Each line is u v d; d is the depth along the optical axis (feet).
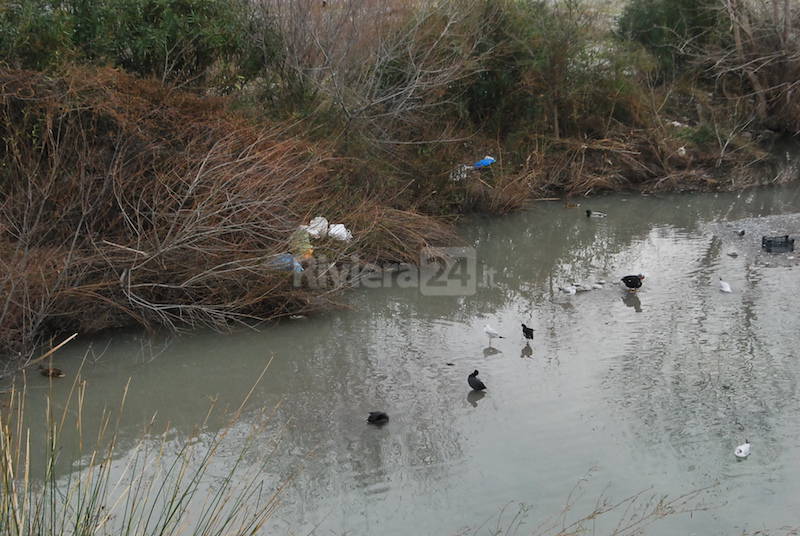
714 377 23.93
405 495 18.42
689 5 57.16
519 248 37.50
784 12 54.08
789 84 54.54
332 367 25.11
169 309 27.86
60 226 27.30
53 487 12.42
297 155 31.50
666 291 31.27
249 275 28.14
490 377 24.29
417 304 30.55
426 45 41.88
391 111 39.68
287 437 20.98
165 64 34.24
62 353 25.50
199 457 19.97
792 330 27.09
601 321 28.43
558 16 48.49
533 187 45.29
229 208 27.27
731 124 53.47
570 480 18.97
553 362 25.22
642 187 48.24
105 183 26.76
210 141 29.27
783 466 19.36
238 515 17.38
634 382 23.76
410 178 39.86
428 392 23.40
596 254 36.47
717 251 36.37
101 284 25.36
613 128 49.52
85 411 22.16
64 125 28.32
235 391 23.56
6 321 24.40
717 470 19.26
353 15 39.68
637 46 55.16
